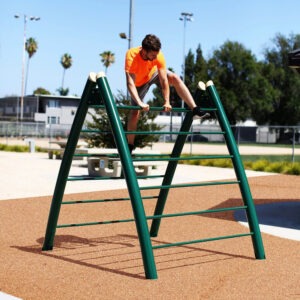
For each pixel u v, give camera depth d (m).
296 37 79.00
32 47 99.88
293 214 10.19
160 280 5.59
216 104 6.93
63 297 4.96
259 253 6.61
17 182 14.74
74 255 6.71
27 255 6.66
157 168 20.38
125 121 21.31
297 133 67.31
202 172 19.70
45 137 61.09
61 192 6.69
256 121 78.31
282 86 77.94
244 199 6.75
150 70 6.79
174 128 58.78
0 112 86.88
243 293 5.16
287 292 5.21
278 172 20.69
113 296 5.01
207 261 6.48
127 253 6.85
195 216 9.86
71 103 79.25
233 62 76.12
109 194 12.61
